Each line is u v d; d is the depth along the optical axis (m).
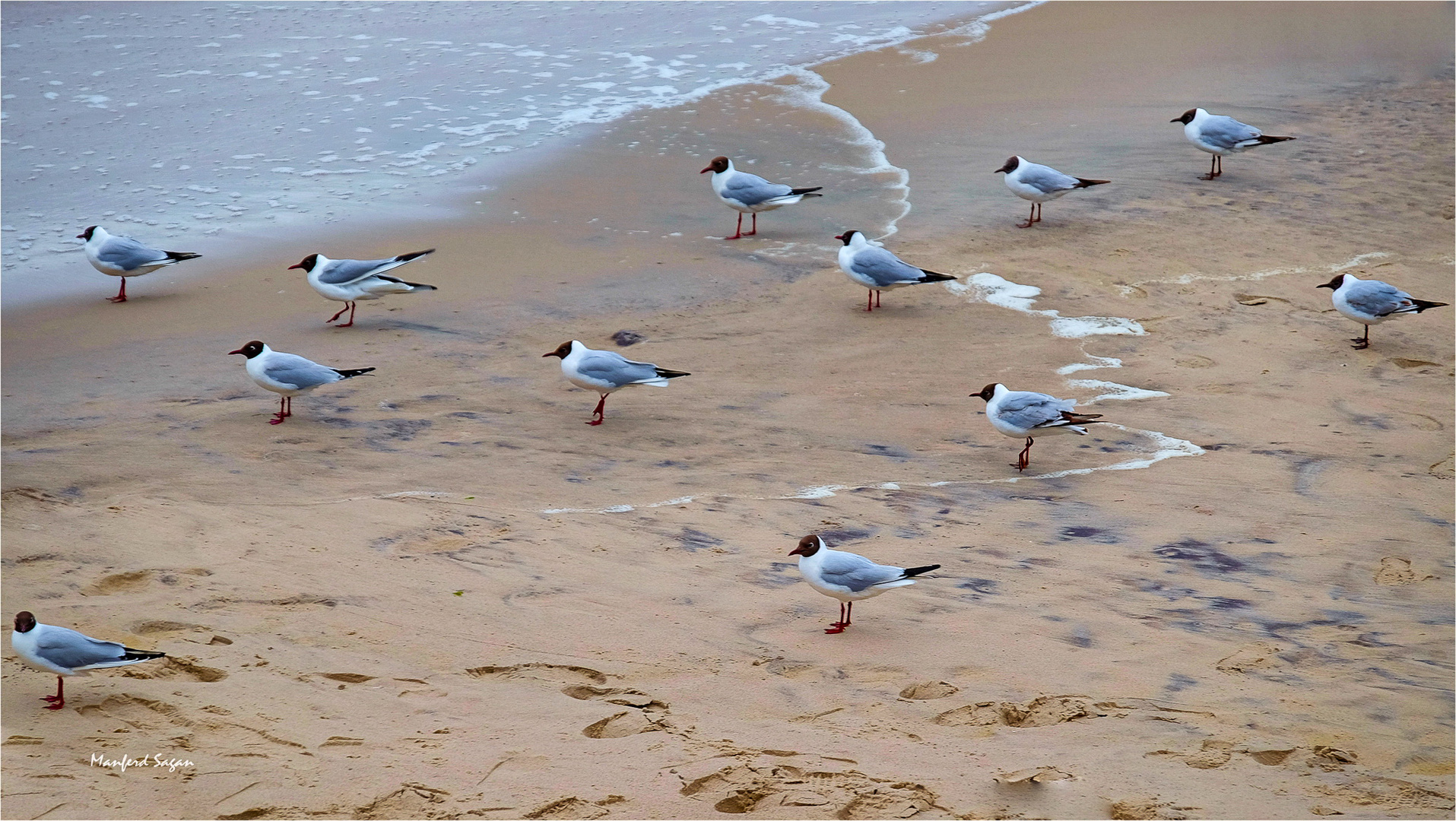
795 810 6.46
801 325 15.63
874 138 23.17
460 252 17.88
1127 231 18.67
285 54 28.81
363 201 19.89
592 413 13.12
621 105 25.19
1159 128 23.27
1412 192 20.20
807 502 11.02
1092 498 11.27
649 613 8.80
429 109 24.81
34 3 32.53
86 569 9.06
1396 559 10.08
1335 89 25.48
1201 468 11.93
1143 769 6.96
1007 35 30.12
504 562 9.48
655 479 11.45
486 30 31.28
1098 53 28.25
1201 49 28.34
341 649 8.12
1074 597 9.30
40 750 6.85
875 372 14.27
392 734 7.14
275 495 10.66
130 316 15.57
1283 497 11.27
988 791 6.69
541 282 16.83
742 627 8.70
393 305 16.02
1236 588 9.52
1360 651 8.55
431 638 8.31
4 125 23.23
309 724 7.21
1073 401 13.53
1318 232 18.64
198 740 7.03
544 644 8.30
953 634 8.66
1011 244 18.22
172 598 8.66
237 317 15.62
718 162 18.72
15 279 16.69
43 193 19.94
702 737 7.21
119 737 7.03
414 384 13.66
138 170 21.11
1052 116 24.06
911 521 10.67
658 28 31.41
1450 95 24.98
